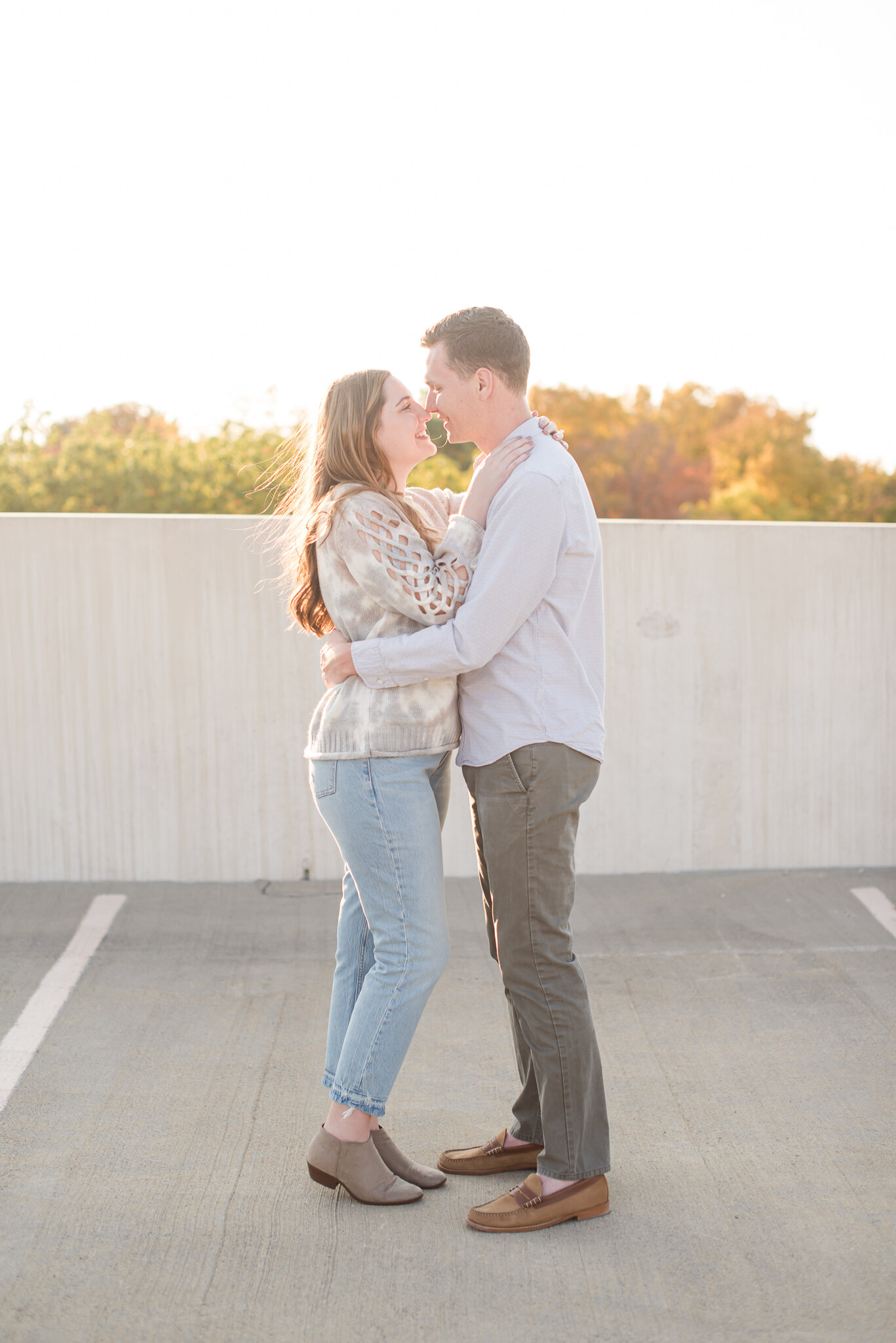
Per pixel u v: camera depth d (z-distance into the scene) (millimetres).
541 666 2105
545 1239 2107
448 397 2160
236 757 4281
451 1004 3271
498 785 2107
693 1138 2494
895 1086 2734
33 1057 2895
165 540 4191
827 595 4352
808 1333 1839
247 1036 3035
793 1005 3223
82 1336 1828
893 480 42094
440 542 2258
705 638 4336
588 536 2141
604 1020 3146
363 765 2137
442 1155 2402
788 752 4402
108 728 4254
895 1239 2100
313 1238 2109
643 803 4387
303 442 2393
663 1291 1950
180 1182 2307
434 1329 1849
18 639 4207
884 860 4465
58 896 4148
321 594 2309
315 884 4297
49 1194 2254
